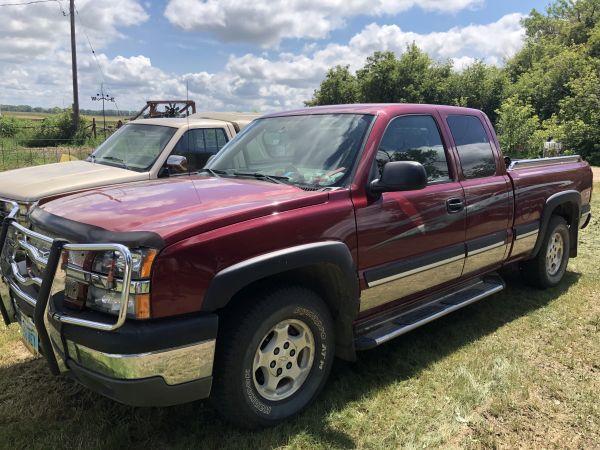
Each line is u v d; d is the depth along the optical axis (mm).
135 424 3037
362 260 3318
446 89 37312
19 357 3928
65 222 2809
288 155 3773
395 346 4078
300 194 3125
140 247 2453
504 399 3275
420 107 4090
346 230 3191
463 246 4113
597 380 3551
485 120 4734
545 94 33000
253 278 2701
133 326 2410
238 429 2947
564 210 5645
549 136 26078
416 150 3887
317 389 3199
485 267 4551
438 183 3971
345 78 42500
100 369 2461
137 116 11805
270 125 4207
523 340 4188
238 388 2752
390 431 2965
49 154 21422
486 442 2898
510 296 5250
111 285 2432
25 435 2916
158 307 2447
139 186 3531
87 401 3283
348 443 2863
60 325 2576
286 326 2994
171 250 2471
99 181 5996
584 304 4992
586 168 5891
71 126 32594
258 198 3043
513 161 5035
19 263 3162
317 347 3160
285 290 2920
